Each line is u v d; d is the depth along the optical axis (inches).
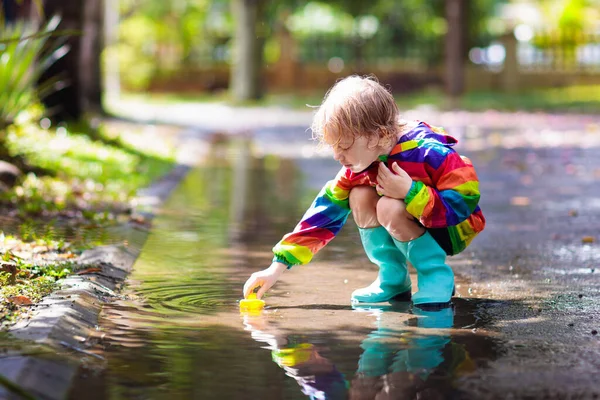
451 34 1139.9
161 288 181.2
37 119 456.4
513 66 1318.9
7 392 110.6
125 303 166.4
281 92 1344.7
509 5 1541.6
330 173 435.2
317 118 162.7
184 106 1015.6
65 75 490.3
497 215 295.6
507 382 120.4
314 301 171.9
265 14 1343.5
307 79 1359.5
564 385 119.2
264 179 406.6
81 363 127.4
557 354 134.0
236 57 1123.3
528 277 196.1
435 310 164.1
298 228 172.4
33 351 127.0
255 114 906.7
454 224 163.5
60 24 486.6
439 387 118.6
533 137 634.8
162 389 117.4
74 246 214.5
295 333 146.4
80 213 269.1
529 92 1282.0
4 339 132.0
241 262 211.2
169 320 154.5
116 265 199.3
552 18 1405.0
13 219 252.5
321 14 1646.2
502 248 233.6
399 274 173.8
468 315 160.1
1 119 372.8
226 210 303.6
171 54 1416.1
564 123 754.8
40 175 341.4
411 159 164.1
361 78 163.8
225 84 1365.7
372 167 168.1
